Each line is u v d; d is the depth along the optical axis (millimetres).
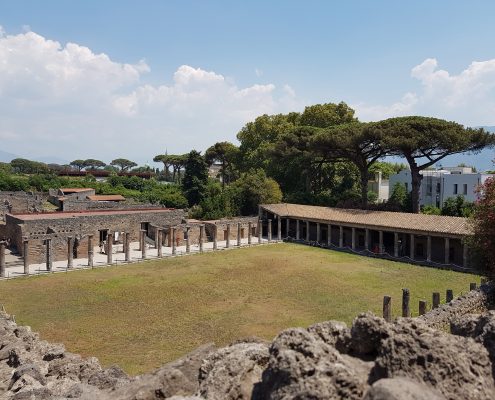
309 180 88500
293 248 65750
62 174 159875
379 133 62594
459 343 8820
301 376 7375
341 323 11000
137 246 64500
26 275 46562
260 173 91312
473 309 25812
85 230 59375
